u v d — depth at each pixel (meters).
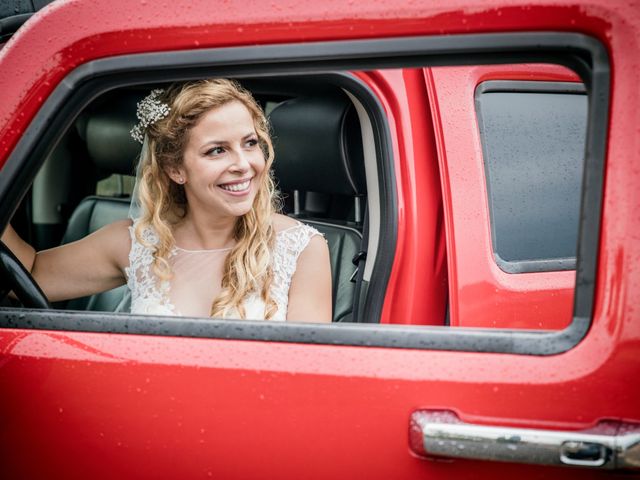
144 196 2.16
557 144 2.23
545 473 1.08
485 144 2.06
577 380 1.05
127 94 3.20
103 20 1.18
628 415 1.03
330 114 2.28
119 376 1.21
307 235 2.25
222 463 1.18
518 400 1.07
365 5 1.07
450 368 1.10
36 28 1.21
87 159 3.46
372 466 1.12
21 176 1.24
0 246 1.49
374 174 2.09
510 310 1.99
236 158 1.96
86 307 2.94
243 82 2.49
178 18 1.14
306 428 1.14
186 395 1.19
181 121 1.94
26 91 1.21
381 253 1.98
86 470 1.24
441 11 1.05
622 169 1.02
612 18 1.01
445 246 2.02
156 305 2.16
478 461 1.09
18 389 1.25
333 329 1.16
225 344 1.19
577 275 1.07
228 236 2.19
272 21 1.10
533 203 2.14
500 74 2.14
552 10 1.02
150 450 1.21
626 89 1.02
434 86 2.00
